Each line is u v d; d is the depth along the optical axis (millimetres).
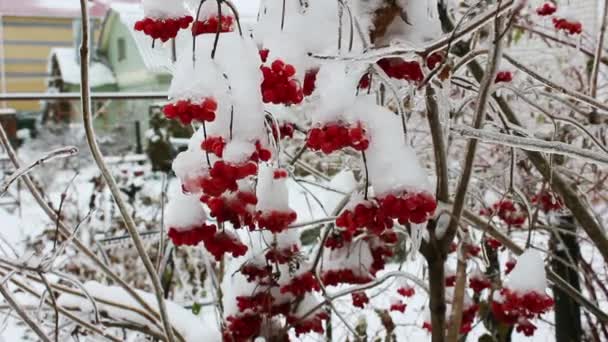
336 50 1479
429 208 1428
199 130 1500
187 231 1606
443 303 1746
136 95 2250
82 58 1490
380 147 1443
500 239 1962
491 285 2451
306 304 2033
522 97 1850
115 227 4426
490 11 1495
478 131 1596
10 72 18922
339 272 2031
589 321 2789
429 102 1655
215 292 2211
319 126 1421
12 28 18844
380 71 1461
